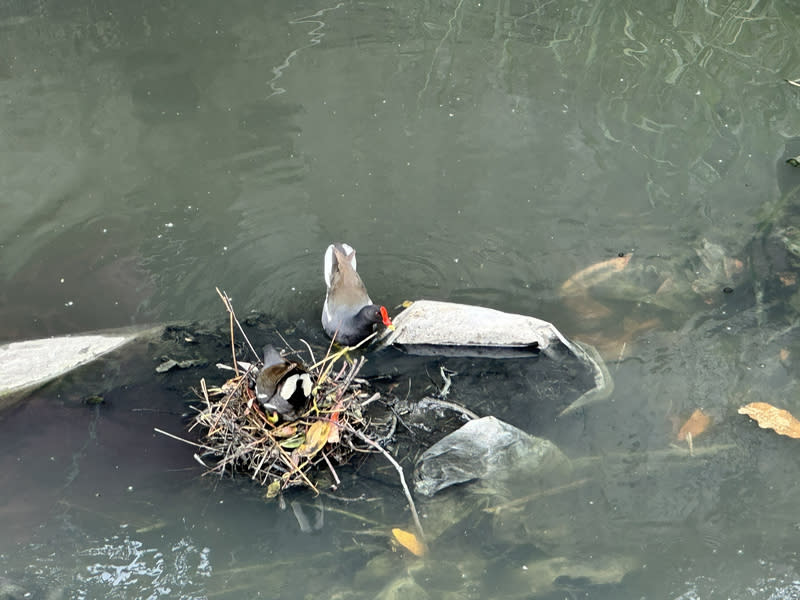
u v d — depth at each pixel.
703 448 4.96
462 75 6.47
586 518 4.80
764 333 5.29
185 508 4.86
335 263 5.39
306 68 6.51
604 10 6.88
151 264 5.62
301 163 6.02
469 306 5.37
